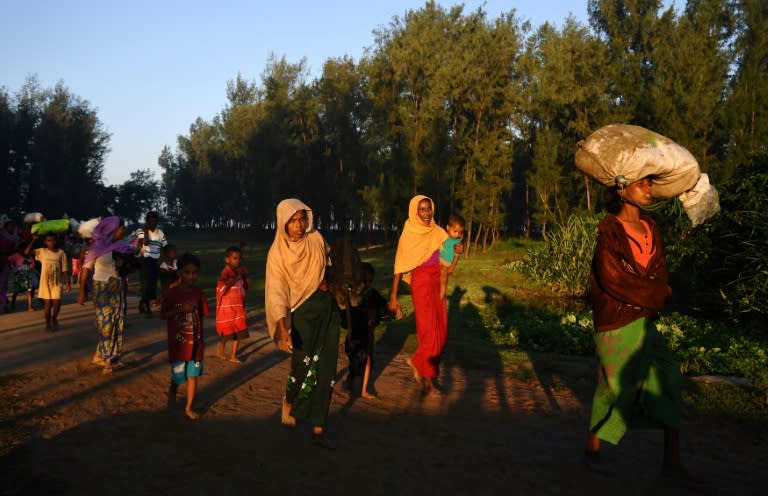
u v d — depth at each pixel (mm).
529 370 7238
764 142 23781
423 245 6277
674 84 26031
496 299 15992
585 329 10102
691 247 12609
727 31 27656
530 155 40844
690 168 3975
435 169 30219
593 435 4309
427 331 6254
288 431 4977
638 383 4074
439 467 4199
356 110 42469
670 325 10852
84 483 3818
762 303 10828
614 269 4027
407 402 5922
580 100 29812
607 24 34688
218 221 93500
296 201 4840
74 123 58688
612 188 4207
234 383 6566
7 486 3729
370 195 33938
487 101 30531
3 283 12570
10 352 8094
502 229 49594
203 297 5492
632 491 3816
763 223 10992
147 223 11594
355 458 4367
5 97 59000
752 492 3818
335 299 5027
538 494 3762
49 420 5094
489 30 30031
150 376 6789
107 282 6973
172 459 4277
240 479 3938
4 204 57594
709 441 4762
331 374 4691
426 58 30688
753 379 6312
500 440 4805
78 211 58656
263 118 54906
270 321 4832
